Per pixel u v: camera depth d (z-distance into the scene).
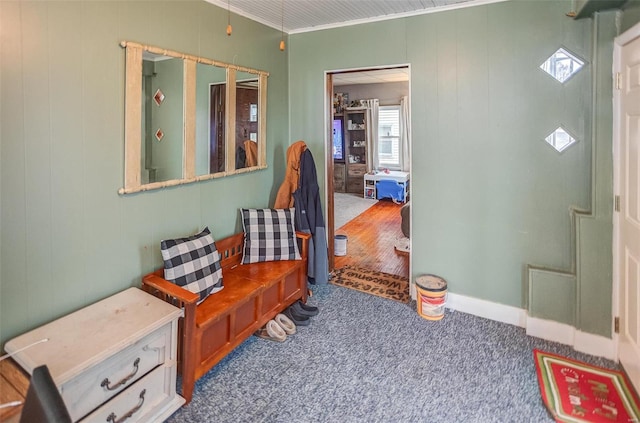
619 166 2.25
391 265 4.16
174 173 2.43
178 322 2.10
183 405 1.96
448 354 2.44
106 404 1.60
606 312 2.38
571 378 2.18
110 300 1.98
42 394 0.88
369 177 8.25
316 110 3.58
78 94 1.86
